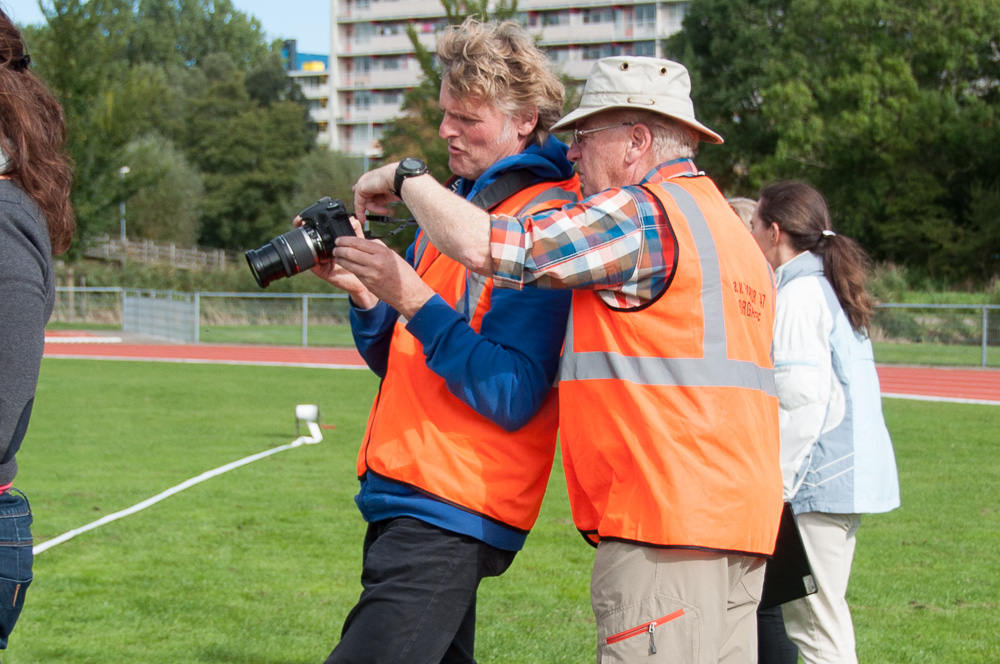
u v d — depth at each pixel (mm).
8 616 2213
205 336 27047
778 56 43844
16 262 2041
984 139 39625
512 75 2549
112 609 4688
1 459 2047
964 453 9281
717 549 2137
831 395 3205
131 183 33438
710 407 2166
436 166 24750
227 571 5324
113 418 11422
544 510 6941
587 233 2148
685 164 2436
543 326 2398
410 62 86938
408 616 2363
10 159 2141
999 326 20297
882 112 39781
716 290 2213
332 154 64750
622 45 79312
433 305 2398
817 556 3217
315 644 4281
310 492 7336
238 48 108812
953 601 4906
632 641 2180
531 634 4387
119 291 32938
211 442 9727
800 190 3375
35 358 2047
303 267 2430
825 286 3234
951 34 40062
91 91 32156
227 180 68188
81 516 6484
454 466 2414
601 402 2211
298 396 14016
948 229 40531
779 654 3400
